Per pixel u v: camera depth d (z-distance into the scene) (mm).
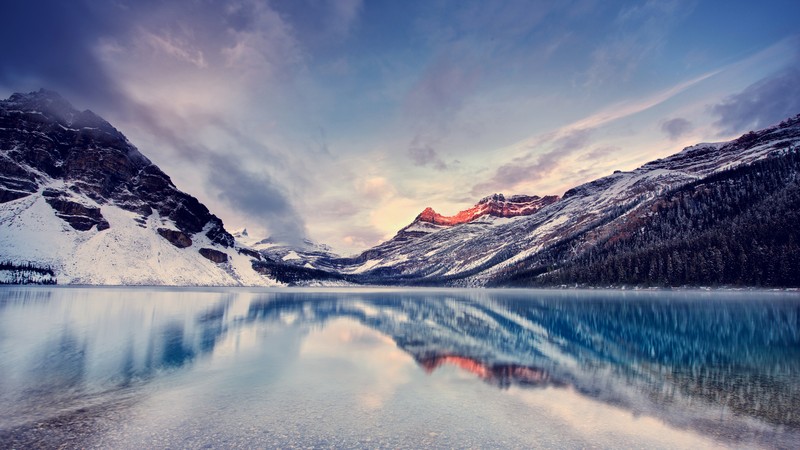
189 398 20578
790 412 19062
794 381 24688
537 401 20578
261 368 27594
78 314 59281
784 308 69125
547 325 52750
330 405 19594
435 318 62562
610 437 16031
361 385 23391
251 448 14594
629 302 88500
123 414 18141
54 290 136875
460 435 16000
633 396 21547
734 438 16109
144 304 82188
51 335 40344
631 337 42531
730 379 25328
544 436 16016
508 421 17609
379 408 19219
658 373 26797
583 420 17859
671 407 19703
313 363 29391
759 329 47375
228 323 53750
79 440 15258
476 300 111438
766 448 15211
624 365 29219
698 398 21203
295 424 17016
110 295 112688
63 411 18500
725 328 48312
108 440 15273
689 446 15297
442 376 25750
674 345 37531
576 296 119688
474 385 23641
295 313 70125
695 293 111000
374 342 39312
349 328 50250
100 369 26750
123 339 38781
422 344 38250
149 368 27297
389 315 67438
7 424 16812
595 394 21906
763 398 21266
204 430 16281
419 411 18828
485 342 39438
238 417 17812
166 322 53062
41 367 27062
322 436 15742
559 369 27938
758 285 106688
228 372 26375
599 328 49594
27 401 19922
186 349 34406
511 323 55469
